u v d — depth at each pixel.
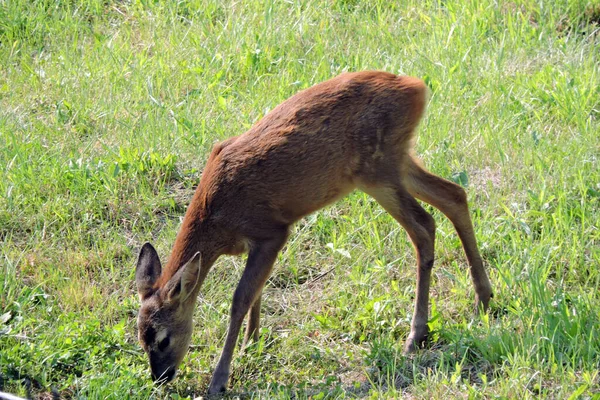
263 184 9.67
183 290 9.58
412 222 9.92
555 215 11.22
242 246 9.98
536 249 10.71
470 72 14.65
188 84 14.98
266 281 10.48
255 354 10.13
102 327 10.59
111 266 11.33
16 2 17.36
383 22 16.31
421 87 9.93
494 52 14.99
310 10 16.77
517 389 8.66
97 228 12.12
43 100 14.59
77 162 12.80
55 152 13.15
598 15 15.88
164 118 13.85
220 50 15.75
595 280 10.44
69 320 10.48
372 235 11.59
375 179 9.88
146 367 9.98
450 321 10.24
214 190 9.77
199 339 10.46
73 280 11.13
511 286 10.33
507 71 14.55
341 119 9.75
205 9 16.97
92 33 16.84
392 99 9.78
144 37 16.45
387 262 11.34
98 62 15.53
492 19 16.03
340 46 15.71
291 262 11.41
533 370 9.02
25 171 12.61
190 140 13.27
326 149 9.72
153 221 12.12
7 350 9.77
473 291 10.56
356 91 9.83
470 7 16.28
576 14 15.95
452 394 8.86
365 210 11.98
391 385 9.37
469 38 15.39
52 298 11.02
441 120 13.28
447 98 13.89
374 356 9.73
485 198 12.07
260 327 10.55
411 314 10.37
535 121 13.29
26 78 15.27
